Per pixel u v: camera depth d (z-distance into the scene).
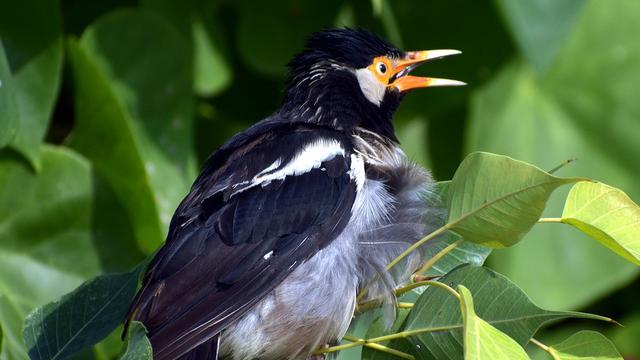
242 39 12.45
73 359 10.40
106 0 12.44
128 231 11.20
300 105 10.30
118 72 11.59
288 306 8.88
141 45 11.62
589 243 13.46
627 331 13.34
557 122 13.50
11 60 10.87
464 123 12.91
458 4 12.39
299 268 9.00
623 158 13.59
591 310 13.64
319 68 10.38
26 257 11.02
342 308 9.00
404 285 9.04
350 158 9.49
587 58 13.56
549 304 13.41
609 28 13.60
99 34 11.54
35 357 8.06
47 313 8.20
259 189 9.17
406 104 12.62
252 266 8.87
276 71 12.47
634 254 7.52
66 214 11.10
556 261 13.47
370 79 10.45
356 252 9.12
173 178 11.58
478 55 12.55
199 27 12.46
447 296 7.96
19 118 10.45
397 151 10.08
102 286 8.30
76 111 11.27
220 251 8.84
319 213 9.16
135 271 8.38
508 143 13.31
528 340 7.77
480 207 7.77
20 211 11.02
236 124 12.81
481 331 6.97
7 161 10.97
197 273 8.73
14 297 10.91
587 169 13.59
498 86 13.16
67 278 11.07
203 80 12.48
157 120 11.63
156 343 8.33
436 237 9.04
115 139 11.18
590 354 7.74
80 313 8.23
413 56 10.70
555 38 11.01
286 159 9.38
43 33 10.90
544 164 13.48
